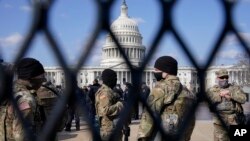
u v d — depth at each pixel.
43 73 3.76
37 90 3.88
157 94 4.16
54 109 1.46
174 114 4.09
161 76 4.42
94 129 1.57
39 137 1.47
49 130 1.47
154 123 1.78
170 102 4.09
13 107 1.57
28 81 3.59
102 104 5.79
